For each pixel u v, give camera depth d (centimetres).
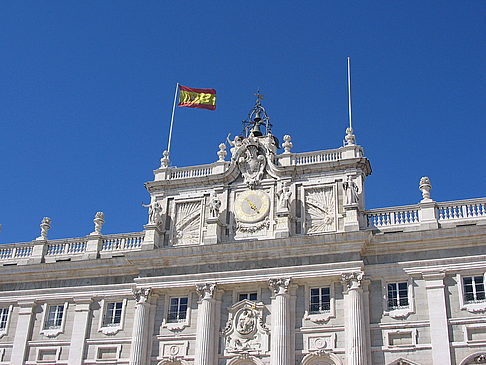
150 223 4841
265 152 4916
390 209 4478
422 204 4409
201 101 5547
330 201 4625
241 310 4438
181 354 4428
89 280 4919
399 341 4100
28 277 5044
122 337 4656
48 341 4797
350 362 4034
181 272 4625
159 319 4581
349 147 4753
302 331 4256
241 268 4512
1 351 4859
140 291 4625
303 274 4350
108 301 4822
